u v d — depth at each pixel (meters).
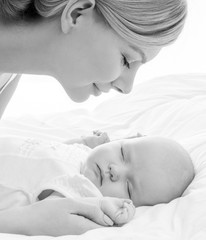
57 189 1.31
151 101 2.05
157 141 1.49
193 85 2.12
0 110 1.68
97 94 1.27
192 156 1.54
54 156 1.44
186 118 1.84
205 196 1.26
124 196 1.40
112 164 1.42
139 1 1.09
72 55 1.17
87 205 1.23
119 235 1.10
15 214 1.23
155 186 1.42
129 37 1.13
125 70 1.22
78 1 1.10
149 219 1.24
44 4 1.08
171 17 1.13
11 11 1.09
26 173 1.40
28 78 3.00
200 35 2.99
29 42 1.15
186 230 1.16
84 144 1.70
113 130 1.91
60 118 2.02
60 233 1.21
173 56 3.00
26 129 1.92
